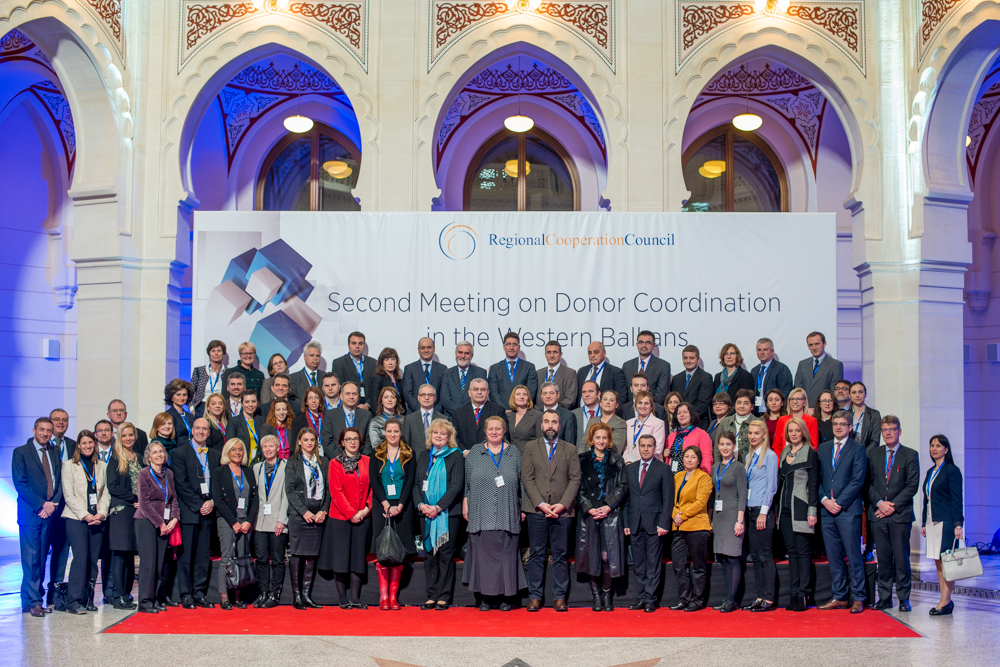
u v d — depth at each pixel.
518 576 7.81
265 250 9.70
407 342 9.68
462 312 9.69
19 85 11.58
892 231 10.27
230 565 7.72
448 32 10.30
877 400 10.22
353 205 12.93
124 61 10.21
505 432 8.27
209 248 9.68
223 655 6.22
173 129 10.38
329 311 9.67
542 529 7.87
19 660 6.08
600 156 12.73
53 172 12.61
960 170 10.12
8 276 12.14
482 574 7.71
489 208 12.83
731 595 7.84
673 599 8.09
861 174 10.36
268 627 7.09
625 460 8.27
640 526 7.89
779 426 8.31
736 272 9.71
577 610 7.87
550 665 5.98
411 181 10.16
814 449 8.15
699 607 7.88
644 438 7.91
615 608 7.98
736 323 9.68
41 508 7.69
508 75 12.40
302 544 7.79
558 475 7.88
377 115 10.23
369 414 8.38
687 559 8.02
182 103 10.38
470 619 7.45
